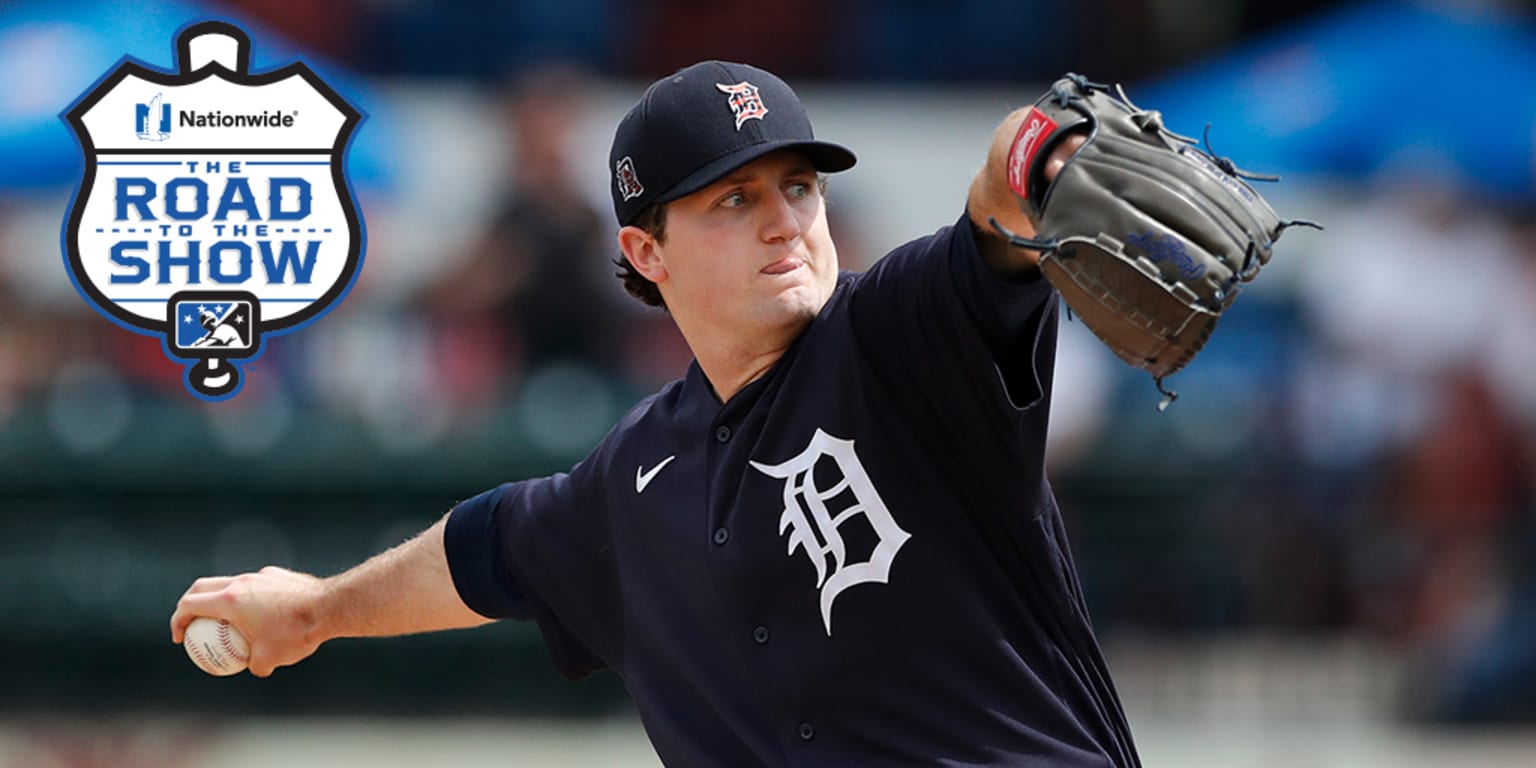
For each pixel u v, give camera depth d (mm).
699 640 12805
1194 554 30641
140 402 31781
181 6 37188
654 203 12477
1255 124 39531
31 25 36375
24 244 34812
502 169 34469
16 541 30047
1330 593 30219
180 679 29953
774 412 12305
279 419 30875
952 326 11461
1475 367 32750
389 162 36469
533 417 30844
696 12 44656
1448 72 39219
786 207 12297
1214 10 45875
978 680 12016
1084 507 31125
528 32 43781
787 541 12164
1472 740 28984
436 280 33219
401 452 30375
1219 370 34531
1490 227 37188
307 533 30219
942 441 12008
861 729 12086
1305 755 28906
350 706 30000
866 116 42031
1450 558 30172
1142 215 10508
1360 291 34938
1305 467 31469
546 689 30062
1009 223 11125
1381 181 36969
